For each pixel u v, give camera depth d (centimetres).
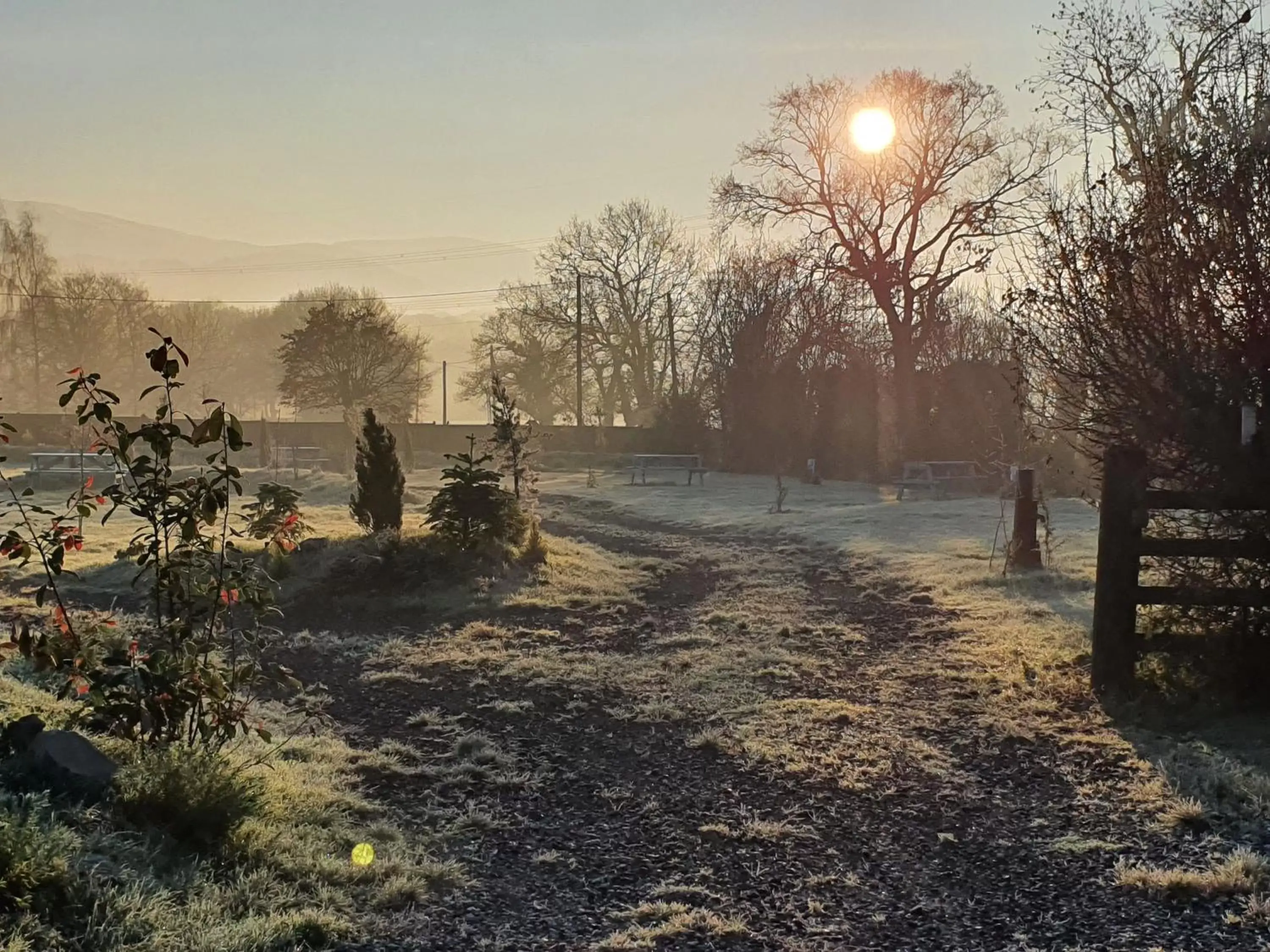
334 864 491
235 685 586
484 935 443
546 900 488
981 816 598
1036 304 852
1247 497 746
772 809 617
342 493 2995
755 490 3275
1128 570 787
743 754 721
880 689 884
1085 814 590
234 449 563
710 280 4862
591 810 621
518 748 743
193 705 560
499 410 1786
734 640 1102
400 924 445
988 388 3366
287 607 1288
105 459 2948
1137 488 781
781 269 4266
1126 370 793
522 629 1170
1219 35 786
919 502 2681
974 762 693
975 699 838
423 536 1495
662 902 484
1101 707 777
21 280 8575
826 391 3903
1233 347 753
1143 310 783
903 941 446
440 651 1060
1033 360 888
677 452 4681
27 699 666
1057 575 1347
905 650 1032
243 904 436
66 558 1595
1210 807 577
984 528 2012
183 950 381
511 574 1437
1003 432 2769
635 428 4925
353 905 460
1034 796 625
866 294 4288
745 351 4212
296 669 999
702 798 638
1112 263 790
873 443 3769
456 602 1298
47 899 386
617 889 504
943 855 545
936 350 3797
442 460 4878
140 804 492
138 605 1266
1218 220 742
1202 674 783
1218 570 772
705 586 1498
